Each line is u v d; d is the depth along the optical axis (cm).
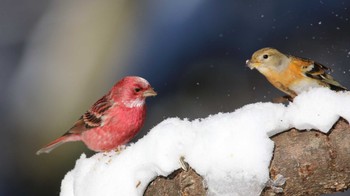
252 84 1306
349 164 588
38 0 1647
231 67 1339
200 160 586
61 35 1548
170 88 1356
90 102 1417
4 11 1652
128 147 640
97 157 676
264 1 1378
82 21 1530
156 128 617
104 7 1512
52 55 1525
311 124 586
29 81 1518
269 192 593
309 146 589
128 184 623
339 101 586
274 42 1339
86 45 1488
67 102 1438
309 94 596
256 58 857
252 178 574
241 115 590
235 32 1373
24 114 1472
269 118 586
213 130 589
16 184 1375
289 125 593
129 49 1430
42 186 1349
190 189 601
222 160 579
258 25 1362
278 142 594
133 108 833
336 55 1294
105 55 1450
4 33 1631
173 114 1320
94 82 1435
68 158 1337
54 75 1498
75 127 878
